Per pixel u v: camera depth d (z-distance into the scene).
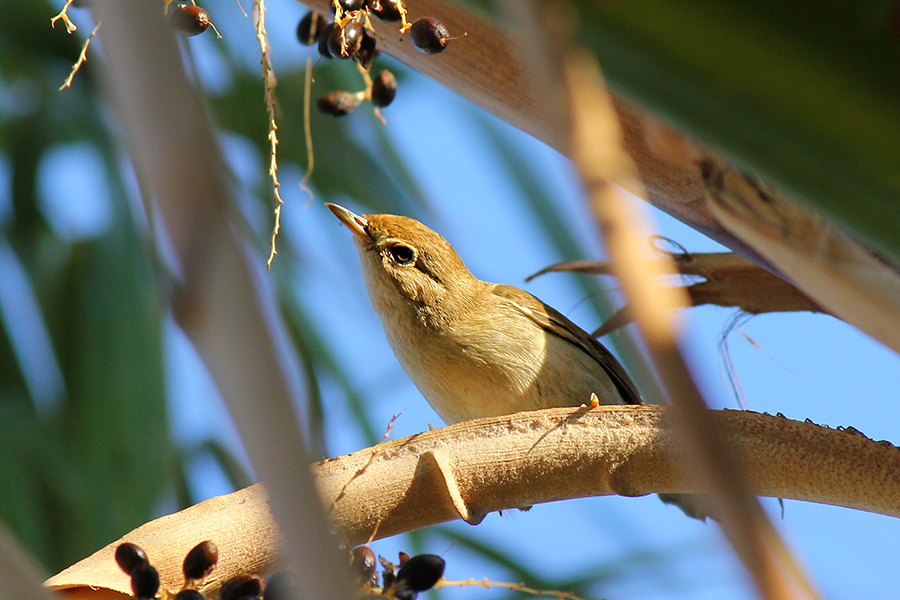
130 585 3.78
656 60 2.05
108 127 9.58
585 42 2.04
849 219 2.10
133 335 8.65
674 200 3.97
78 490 8.19
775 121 2.06
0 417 8.55
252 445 1.32
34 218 9.88
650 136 3.01
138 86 1.35
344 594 1.33
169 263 1.34
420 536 8.69
